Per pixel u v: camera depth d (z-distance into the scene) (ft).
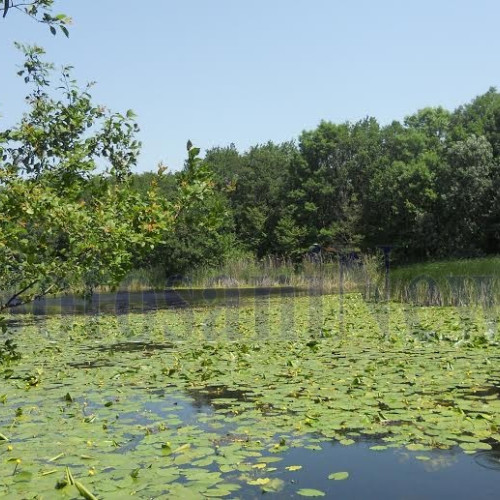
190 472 15.83
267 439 18.63
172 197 20.21
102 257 18.70
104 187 20.13
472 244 119.75
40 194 17.61
